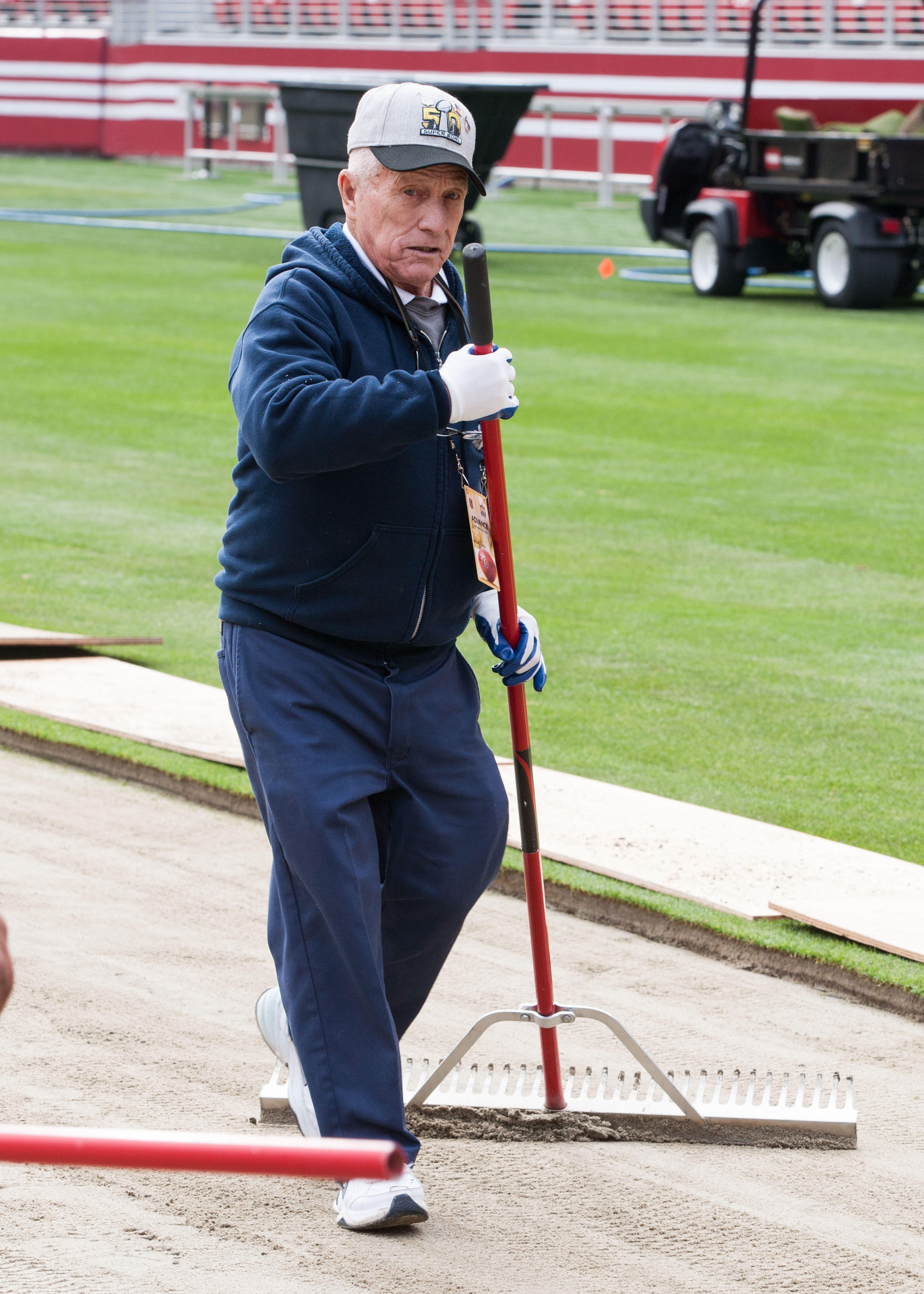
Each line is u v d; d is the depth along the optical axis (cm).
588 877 1652
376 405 980
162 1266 1011
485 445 1073
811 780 1972
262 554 1073
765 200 6719
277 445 991
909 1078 1312
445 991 1447
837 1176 1159
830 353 5428
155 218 9175
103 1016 1359
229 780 1902
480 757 1141
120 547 3033
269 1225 1072
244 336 1055
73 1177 1126
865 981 1449
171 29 13688
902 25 10588
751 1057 1339
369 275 1067
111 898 1617
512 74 12031
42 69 14012
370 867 1069
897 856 1742
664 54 11375
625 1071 1307
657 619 2662
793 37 10956
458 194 1057
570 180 11725
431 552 1076
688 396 4694
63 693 2198
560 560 3016
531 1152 1185
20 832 1788
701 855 1691
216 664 2386
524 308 6350
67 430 4075
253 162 12600
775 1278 1024
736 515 3388
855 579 2938
